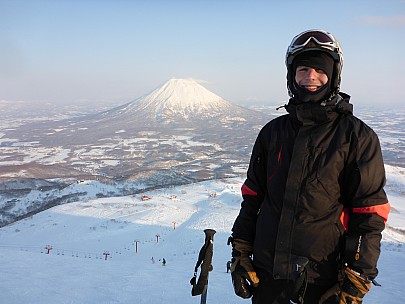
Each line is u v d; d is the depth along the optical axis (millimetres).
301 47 1934
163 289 7398
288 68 2055
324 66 1881
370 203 1796
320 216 1876
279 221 1967
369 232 1778
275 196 2027
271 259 1989
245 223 2236
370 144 1842
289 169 1944
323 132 1909
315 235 1865
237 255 2186
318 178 1864
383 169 1850
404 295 7586
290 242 1903
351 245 1801
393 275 11422
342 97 1994
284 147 2029
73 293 6414
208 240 2242
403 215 56625
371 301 7012
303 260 1839
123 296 6473
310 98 1936
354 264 1774
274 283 1985
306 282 1831
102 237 50438
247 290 2119
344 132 1881
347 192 1881
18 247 48000
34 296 5918
